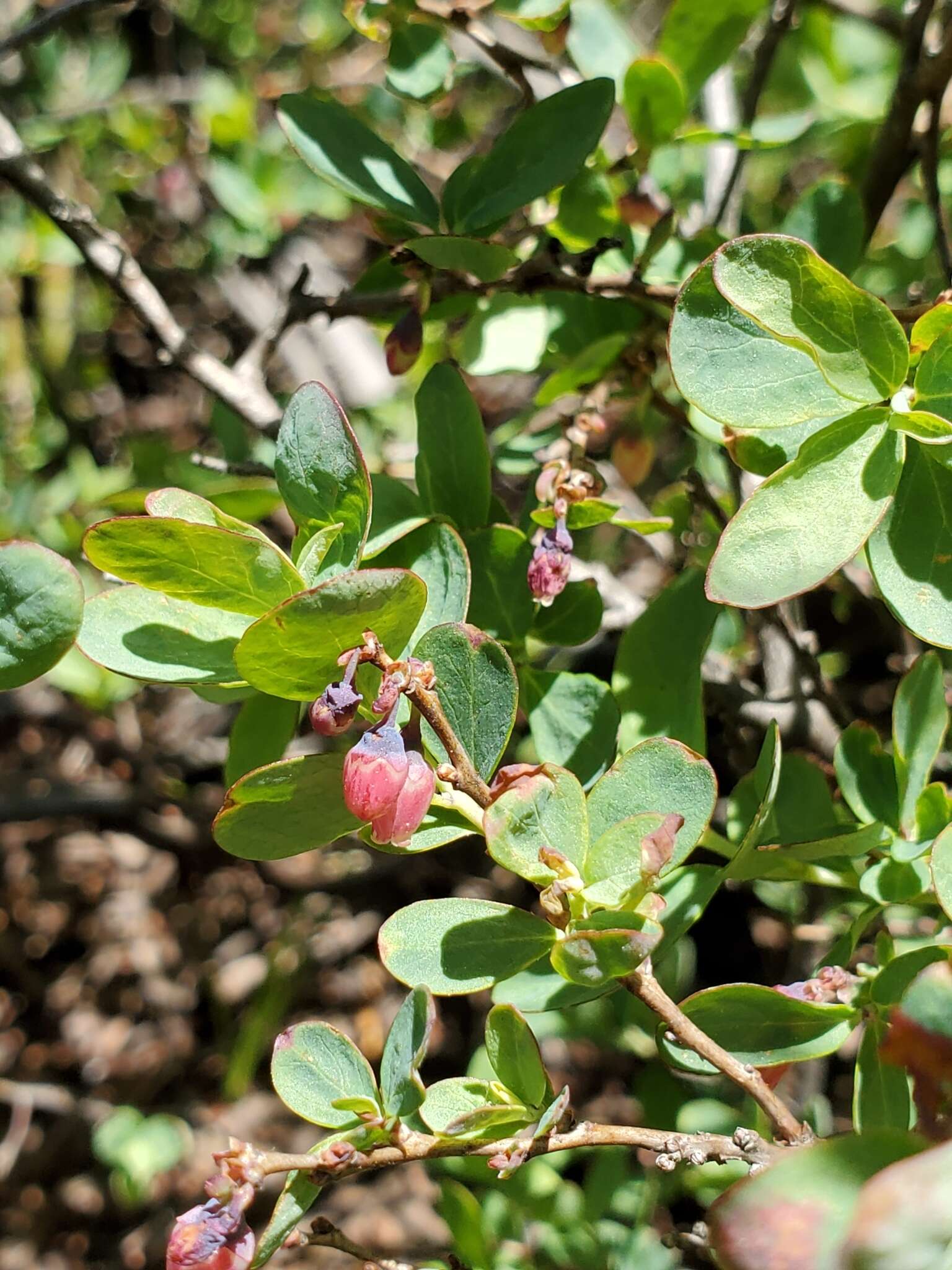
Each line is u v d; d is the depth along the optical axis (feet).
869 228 0.68
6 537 1.01
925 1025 0.44
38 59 1.22
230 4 1.40
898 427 0.44
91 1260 1.07
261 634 0.41
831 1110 0.81
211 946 1.22
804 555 0.43
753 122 0.70
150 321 0.66
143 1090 1.14
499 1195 0.67
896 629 0.71
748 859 0.50
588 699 0.53
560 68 0.69
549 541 0.52
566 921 0.43
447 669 0.45
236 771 0.52
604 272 0.62
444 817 0.46
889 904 0.51
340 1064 0.44
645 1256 0.64
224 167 1.04
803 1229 0.39
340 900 1.18
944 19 0.76
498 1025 0.44
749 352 0.45
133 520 0.42
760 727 0.67
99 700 0.99
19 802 1.05
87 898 1.25
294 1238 0.46
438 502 0.54
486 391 1.22
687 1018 0.47
